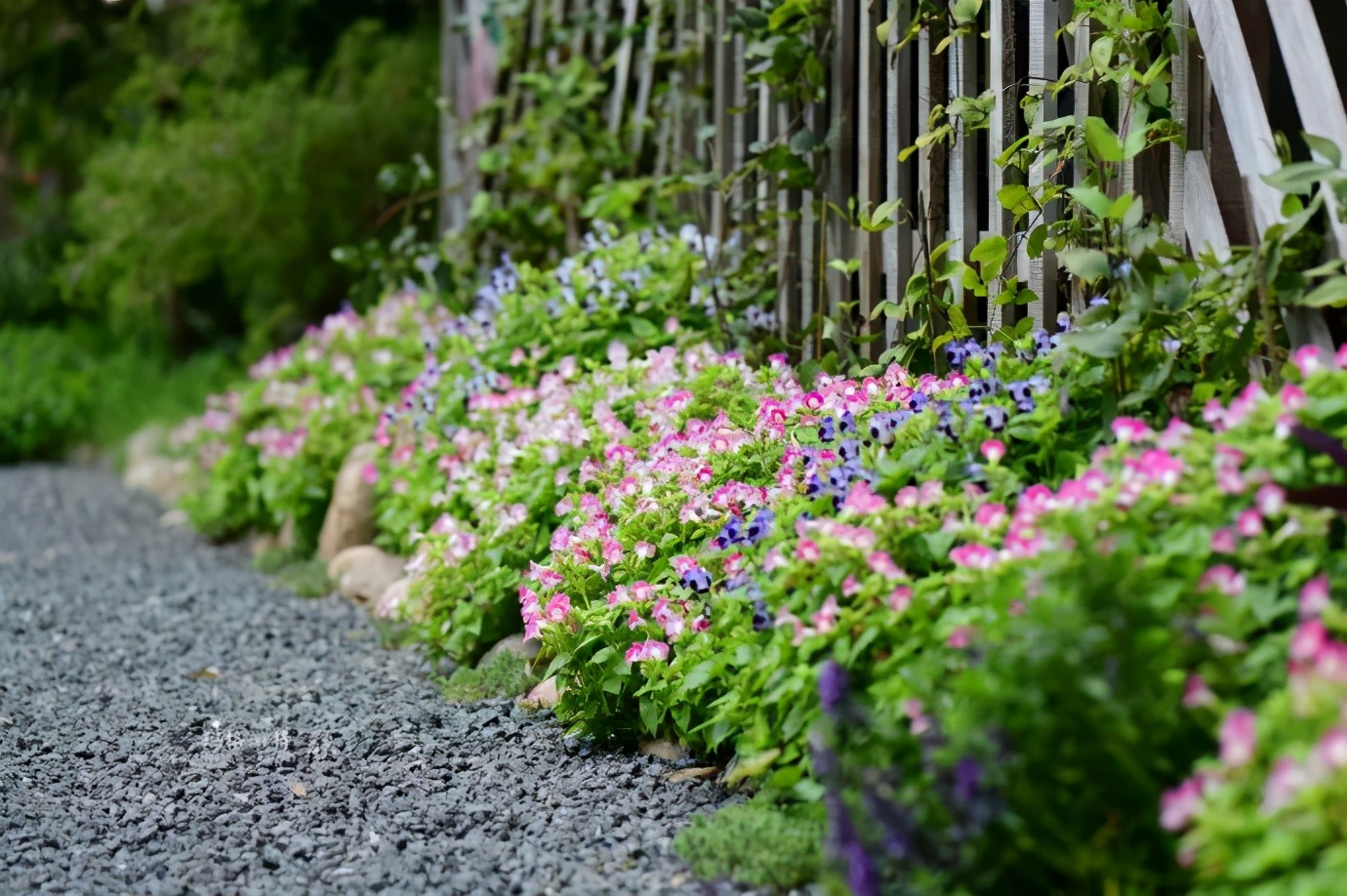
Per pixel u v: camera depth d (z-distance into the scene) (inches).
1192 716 94.7
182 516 323.9
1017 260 165.5
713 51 238.2
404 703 173.3
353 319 297.1
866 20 186.9
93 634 217.9
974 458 130.5
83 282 453.1
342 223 420.2
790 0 194.2
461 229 325.7
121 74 462.0
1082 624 95.1
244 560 274.4
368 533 249.9
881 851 101.1
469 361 231.1
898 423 139.0
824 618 115.5
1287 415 108.4
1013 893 98.7
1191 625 96.7
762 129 215.6
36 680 192.4
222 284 519.5
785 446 151.3
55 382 461.1
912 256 186.2
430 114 419.2
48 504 354.0
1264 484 105.1
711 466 155.6
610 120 275.7
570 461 182.4
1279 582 103.2
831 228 200.2
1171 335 132.7
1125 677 93.0
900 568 120.2
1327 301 121.8
